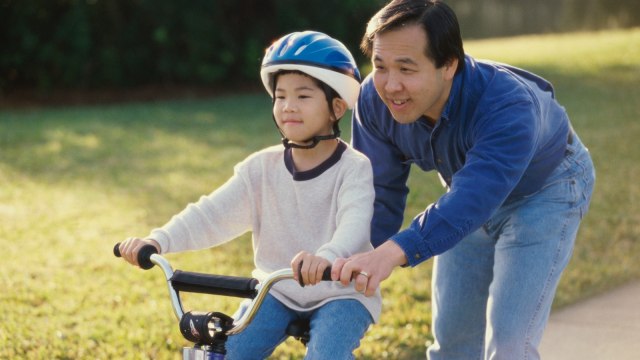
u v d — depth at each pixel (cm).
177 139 1370
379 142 412
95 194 1014
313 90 349
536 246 386
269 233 369
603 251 760
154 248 337
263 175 368
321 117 351
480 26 3516
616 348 568
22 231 859
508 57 2255
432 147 390
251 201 369
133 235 845
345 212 347
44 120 1584
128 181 1077
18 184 1070
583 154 407
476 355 432
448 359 435
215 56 1997
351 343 338
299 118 349
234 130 1454
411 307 633
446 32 343
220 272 718
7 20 1886
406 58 340
